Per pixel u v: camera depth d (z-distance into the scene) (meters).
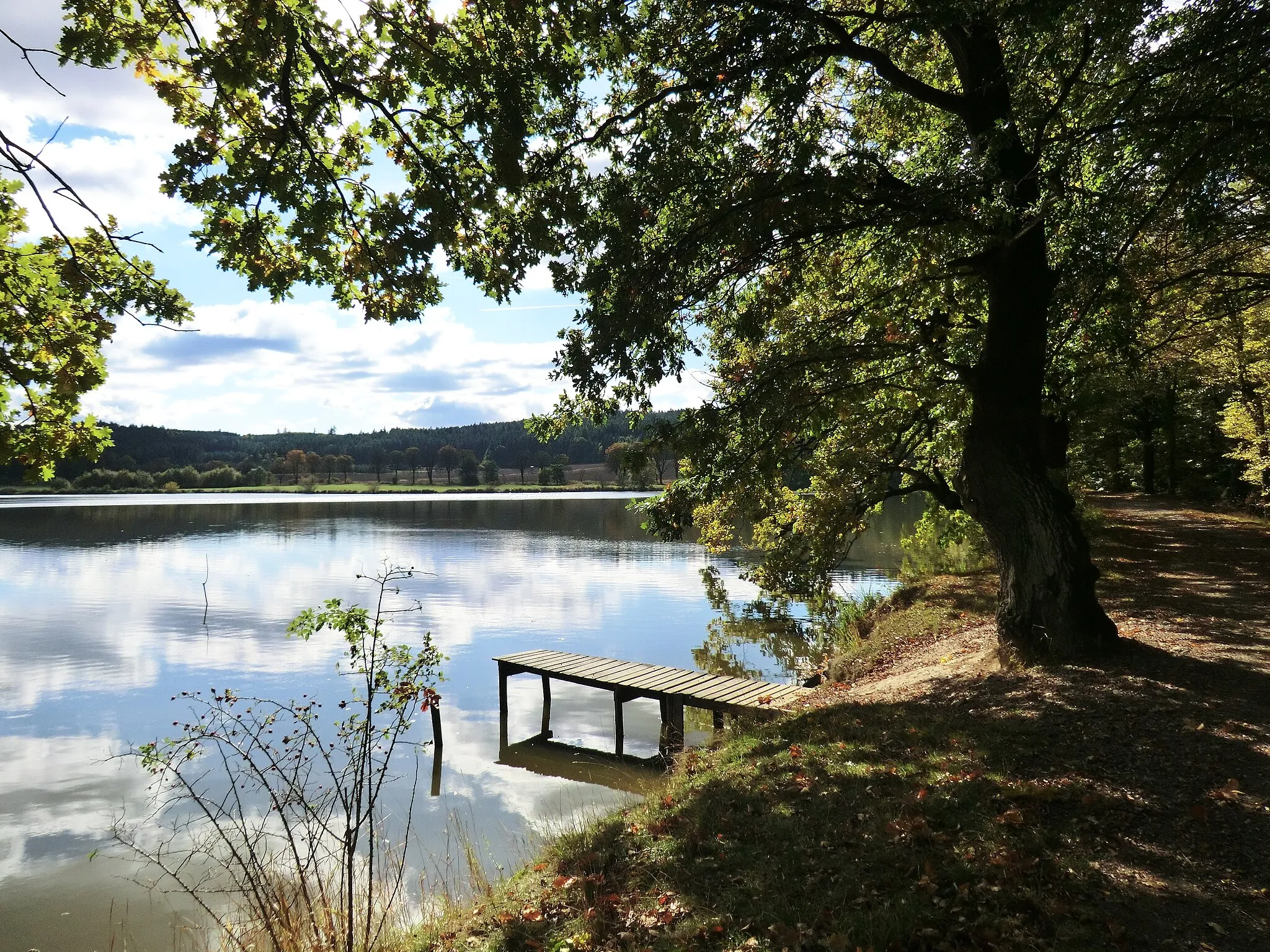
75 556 37.66
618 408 10.37
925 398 10.87
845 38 8.41
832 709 9.20
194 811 9.70
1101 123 7.87
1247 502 30.27
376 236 6.63
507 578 29.97
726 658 17.67
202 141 5.81
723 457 9.86
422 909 6.35
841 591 24.12
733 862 5.50
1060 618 8.93
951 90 10.91
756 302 9.19
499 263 7.66
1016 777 6.03
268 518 65.75
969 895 4.61
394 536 48.44
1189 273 11.11
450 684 15.97
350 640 6.11
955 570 20.48
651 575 30.59
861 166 8.25
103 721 13.25
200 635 20.02
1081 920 4.30
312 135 6.67
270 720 6.55
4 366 4.59
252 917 5.90
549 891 5.68
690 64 8.16
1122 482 48.09
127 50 5.46
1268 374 22.67
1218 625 10.84
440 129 7.09
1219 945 4.06
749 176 8.13
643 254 8.33
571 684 16.16
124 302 4.84
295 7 5.86
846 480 11.91
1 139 4.11
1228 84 7.14
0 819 9.45
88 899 7.60
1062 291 8.94
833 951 4.32
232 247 6.00
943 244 8.82
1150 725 6.80
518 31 6.93
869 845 5.35
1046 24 7.17
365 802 9.88
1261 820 5.16
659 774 11.11
